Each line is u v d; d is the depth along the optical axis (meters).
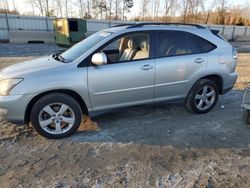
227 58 4.78
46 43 21.33
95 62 3.68
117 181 2.84
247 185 2.80
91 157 3.32
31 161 3.21
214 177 2.93
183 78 4.43
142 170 3.04
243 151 3.53
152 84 4.18
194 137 3.91
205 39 4.66
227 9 48.16
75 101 3.77
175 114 4.83
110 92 3.91
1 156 3.32
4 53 14.34
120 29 4.14
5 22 22.31
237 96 6.18
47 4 42.72
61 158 3.29
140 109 5.04
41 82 3.49
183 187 2.75
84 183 2.80
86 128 4.16
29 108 3.64
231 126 4.35
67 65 3.68
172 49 4.32
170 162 3.22
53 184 2.78
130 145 3.64
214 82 4.87
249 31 35.97
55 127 3.76
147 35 4.17
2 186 2.73
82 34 19.38
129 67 3.94
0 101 3.42
